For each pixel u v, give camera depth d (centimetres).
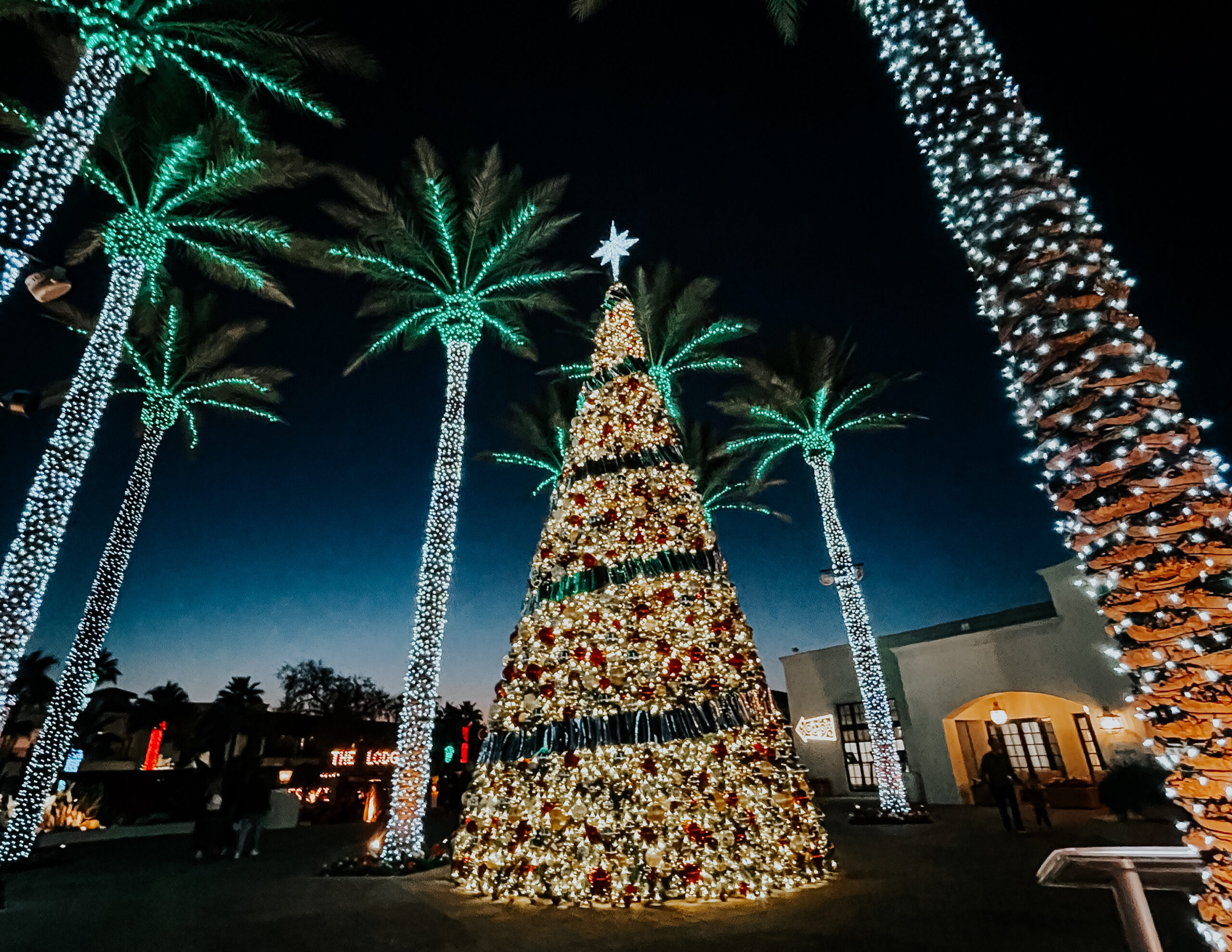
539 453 2167
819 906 630
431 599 1155
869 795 1936
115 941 582
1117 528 271
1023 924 543
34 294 811
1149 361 286
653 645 778
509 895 709
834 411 1795
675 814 694
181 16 1041
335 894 773
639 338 1083
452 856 809
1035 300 310
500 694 840
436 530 1205
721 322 1841
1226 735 243
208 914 681
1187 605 253
